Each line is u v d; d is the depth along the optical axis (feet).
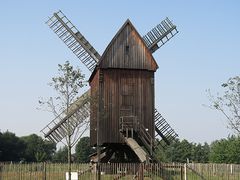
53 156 491.72
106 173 120.67
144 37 163.94
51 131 152.46
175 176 118.83
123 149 151.43
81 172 122.72
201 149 459.73
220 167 138.21
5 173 133.59
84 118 148.25
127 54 149.28
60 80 128.77
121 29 149.69
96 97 146.82
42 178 130.41
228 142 275.39
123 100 147.54
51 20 167.22
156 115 160.45
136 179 111.34
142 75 149.48
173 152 428.97
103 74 147.74
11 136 441.27
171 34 165.48
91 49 164.14
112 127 145.79
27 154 458.91
